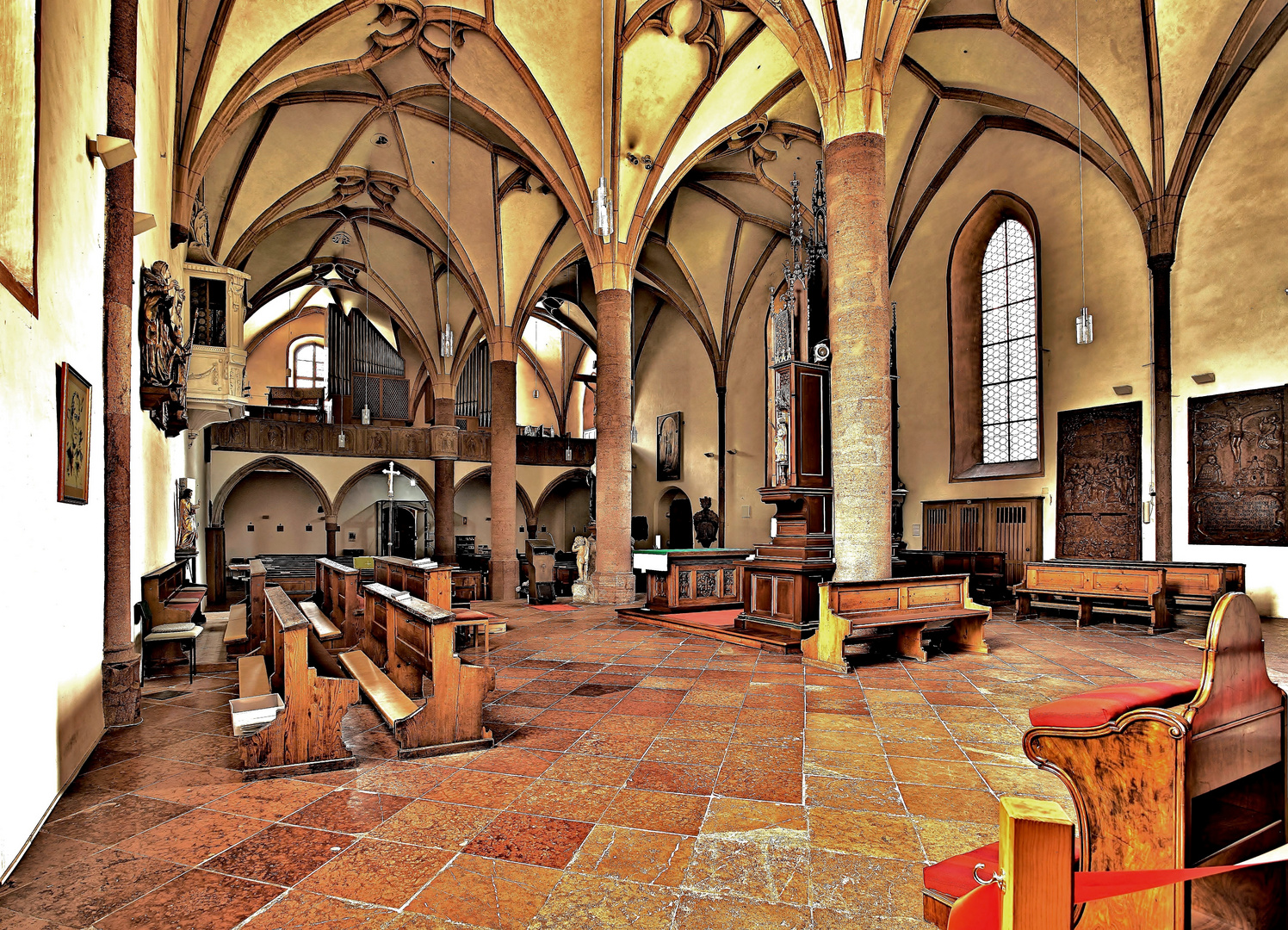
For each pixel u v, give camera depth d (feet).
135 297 25.63
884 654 29.58
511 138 49.90
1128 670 26.50
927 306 58.65
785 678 25.27
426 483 89.56
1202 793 7.27
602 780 15.06
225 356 37.73
